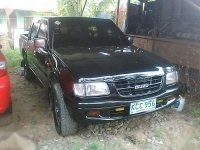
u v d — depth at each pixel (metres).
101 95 3.27
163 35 6.95
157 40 6.62
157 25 6.84
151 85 3.54
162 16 7.27
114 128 3.98
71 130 3.62
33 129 3.97
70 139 3.68
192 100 5.08
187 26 6.65
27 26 13.08
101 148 3.42
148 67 3.59
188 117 4.39
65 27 4.67
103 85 3.27
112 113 3.36
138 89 3.43
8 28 13.48
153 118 4.32
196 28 6.32
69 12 11.05
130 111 3.38
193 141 3.68
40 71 4.91
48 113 4.54
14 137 3.73
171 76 3.76
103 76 3.27
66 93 3.37
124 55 4.01
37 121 4.24
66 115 3.51
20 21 15.48
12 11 15.05
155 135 3.81
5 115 4.34
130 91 3.39
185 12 6.98
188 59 5.65
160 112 4.54
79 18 4.96
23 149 3.43
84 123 3.35
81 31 4.71
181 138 3.75
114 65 3.54
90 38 4.66
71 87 3.28
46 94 5.48
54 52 4.12
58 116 3.68
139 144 3.58
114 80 3.29
